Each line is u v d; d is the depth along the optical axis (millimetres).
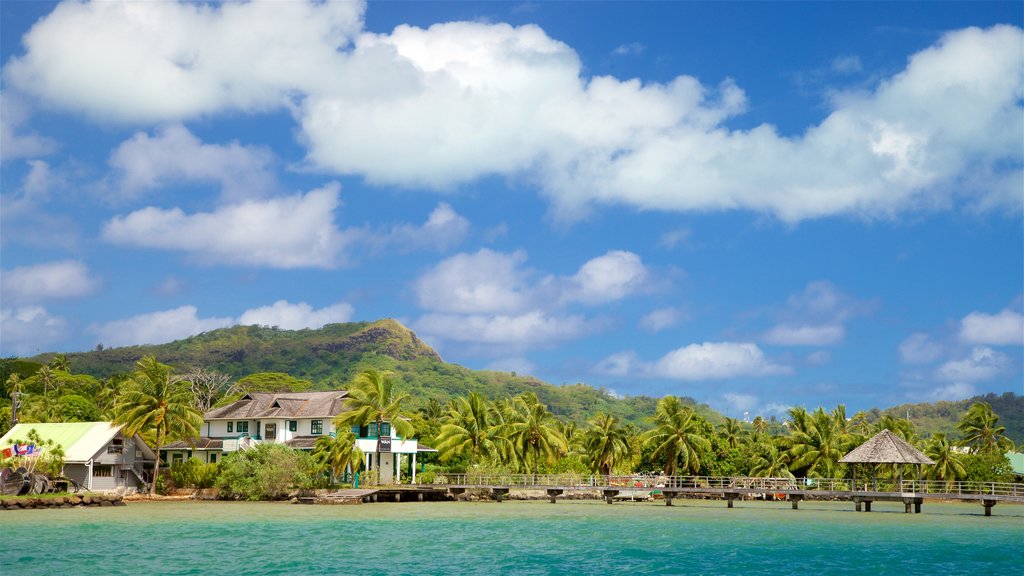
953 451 122625
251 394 112125
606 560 50500
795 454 119625
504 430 106625
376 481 97125
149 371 100062
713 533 64375
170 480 97625
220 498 93312
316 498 88500
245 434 106812
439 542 56844
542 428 106000
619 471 120375
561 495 110938
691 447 117562
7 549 51312
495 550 53688
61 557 48469
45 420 122938
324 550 52438
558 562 49562
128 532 60188
